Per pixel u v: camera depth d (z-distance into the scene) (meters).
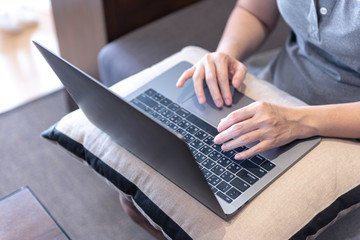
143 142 0.76
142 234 1.35
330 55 1.02
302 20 0.99
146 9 1.55
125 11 1.49
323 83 1.05
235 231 0.77
